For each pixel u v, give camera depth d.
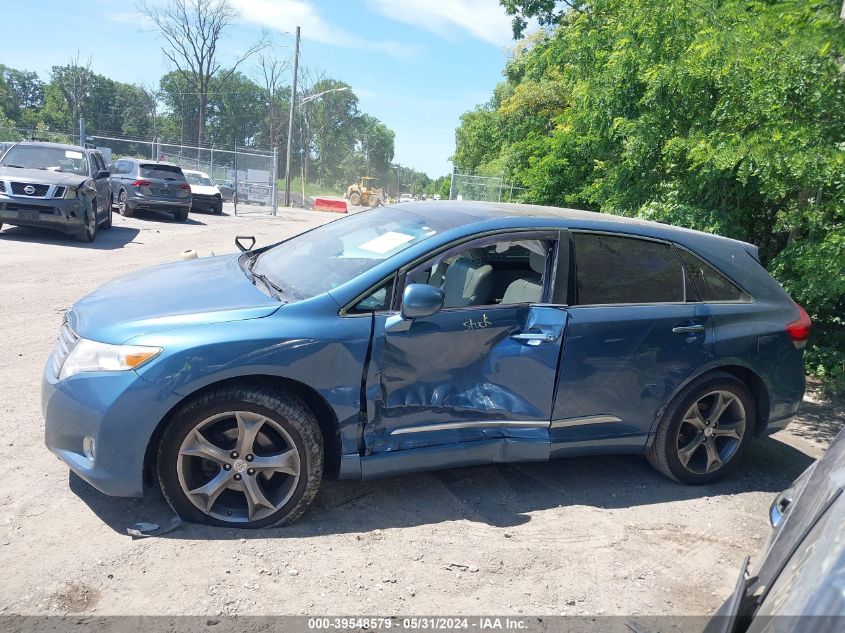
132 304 3.53
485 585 3.08
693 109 7.19
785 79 5.94
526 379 3.77
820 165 5.75
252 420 3.25
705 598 3.14
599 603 3.03
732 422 4.36
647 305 4.05
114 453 3.11
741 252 4.52
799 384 4.48
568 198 14.70
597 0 9.38
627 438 4.09
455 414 3.66
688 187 7.57
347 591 2.94
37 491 3.54
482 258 4.02
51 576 2.87
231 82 85.69
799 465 4.89
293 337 3.26
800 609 1.57
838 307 7.13
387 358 3.45
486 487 4.05
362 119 105.00
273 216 28.56
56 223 12.20
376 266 3.59
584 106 9.77
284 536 3.32
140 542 3.16
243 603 2.80
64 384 3.21
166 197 19.86
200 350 3.13
